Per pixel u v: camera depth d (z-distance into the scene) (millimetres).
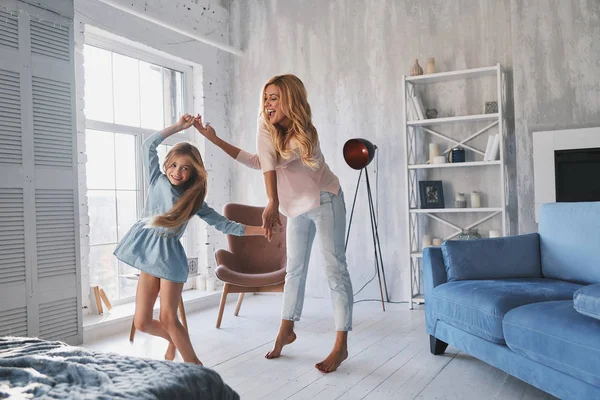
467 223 4543
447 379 2580
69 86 3377
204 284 5047
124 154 4480
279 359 2984
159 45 4637
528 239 3049
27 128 3107
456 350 3107
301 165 2695
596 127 3842
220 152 5363
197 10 5066
